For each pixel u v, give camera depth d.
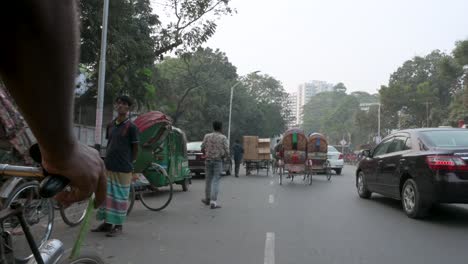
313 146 19.78
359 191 12.66
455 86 56.50
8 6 0.81
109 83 17.12
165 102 31.97
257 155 23.94
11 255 2.95
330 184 17.45
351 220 8.84
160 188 11.30
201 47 18.62
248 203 11.27
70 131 1.05
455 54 40.72
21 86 0.91
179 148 13.63
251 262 5.70
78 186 1.27
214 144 10.50
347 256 6.06
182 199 12.04
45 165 1.19
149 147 9.66
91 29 14.97
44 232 5.41
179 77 40.75
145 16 17.55
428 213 8.80
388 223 8.52
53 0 0.84
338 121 107.88
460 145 8.68
